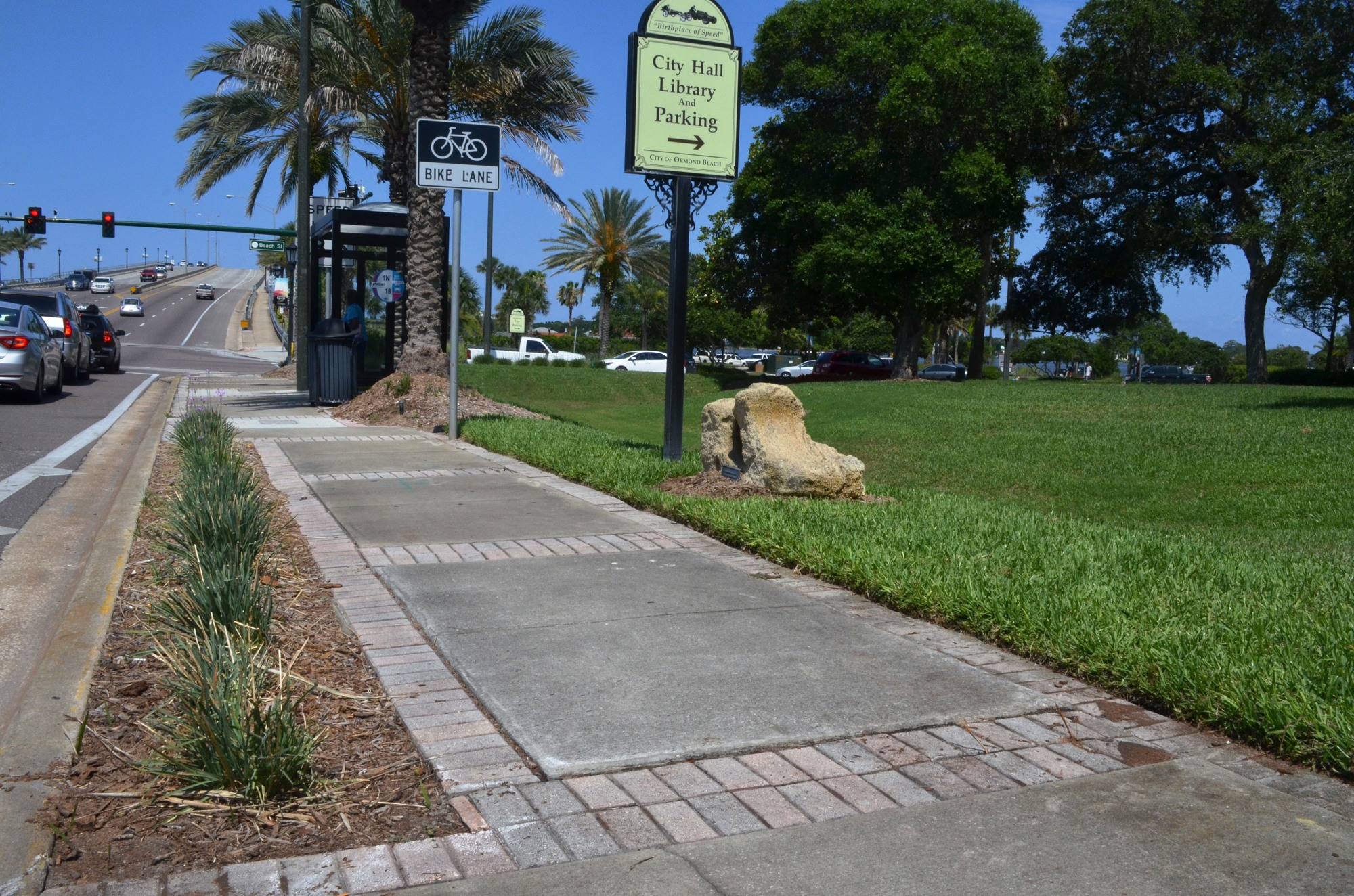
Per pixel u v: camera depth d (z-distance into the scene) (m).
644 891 2.94
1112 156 39.25
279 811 3.34
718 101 10.80
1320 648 4.71
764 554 6.87
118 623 5.17
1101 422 17.62
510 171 30.08
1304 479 11.27
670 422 10.75
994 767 3.76
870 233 35.22
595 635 5.15
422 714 4.12
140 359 40.31
